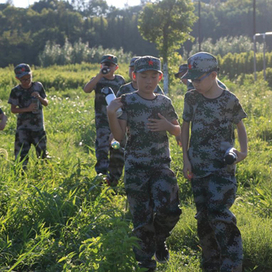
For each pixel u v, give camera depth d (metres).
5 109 14.21
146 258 3.76
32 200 4.94
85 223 4.69
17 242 4.34
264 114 12.02
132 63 5.44
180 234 4.61
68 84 28.64
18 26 133.62
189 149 3.84
